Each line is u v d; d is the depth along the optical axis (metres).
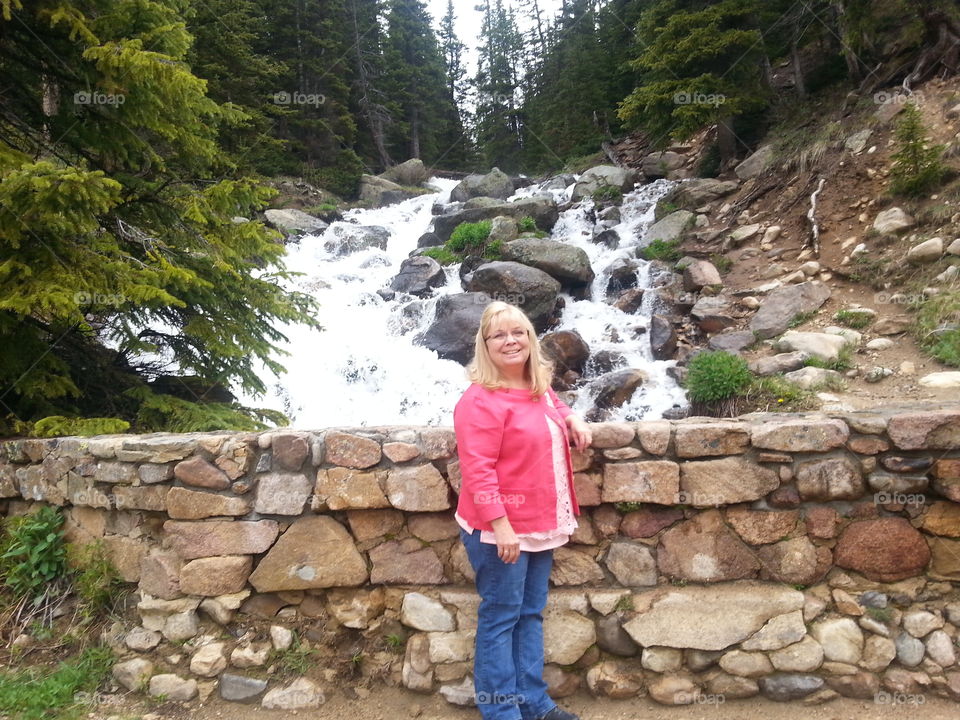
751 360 7.80
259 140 21.64
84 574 3.28
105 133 5.87
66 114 5.77
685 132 12.99
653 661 2.74
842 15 12.11
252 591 3.03
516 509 2.43
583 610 2.81
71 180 4.12
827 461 2.75
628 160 20.97
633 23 23.19
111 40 5.25
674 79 13.58
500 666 2.42
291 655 2.92
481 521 2.38
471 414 2.42
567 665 2.79
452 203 19.64
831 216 9.98
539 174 25.00
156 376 6.70
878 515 2.77
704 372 7.39
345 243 16.36
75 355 5.88
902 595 2.72
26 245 4.80
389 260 15.23
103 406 6.00
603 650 2.81
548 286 10.34
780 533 2.79
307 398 9.29
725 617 2.73
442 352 9.98
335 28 27.97
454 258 13.50
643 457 2.83
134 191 5.69
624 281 11.30
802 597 2.74
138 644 3.04
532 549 2.47
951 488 2.67
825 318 8.24
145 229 6.01
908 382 6.59
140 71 5.02
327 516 2.98
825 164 11.04
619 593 2.81
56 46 5.43
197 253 6.10
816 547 2.78
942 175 8.98
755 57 13.20
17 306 4.25
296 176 24.45
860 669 2.67
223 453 3.02
